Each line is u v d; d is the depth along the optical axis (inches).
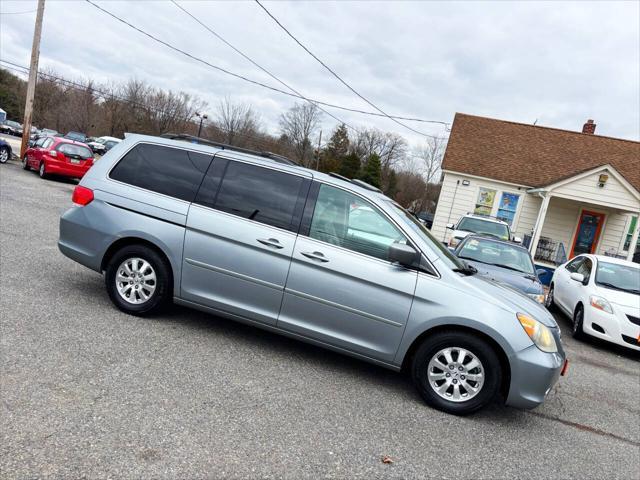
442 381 160.6
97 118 2827.3
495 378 152.9
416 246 165.5
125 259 187.6
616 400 206.7
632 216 748.0
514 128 856.3
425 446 133.3
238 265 173.9
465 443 139.4
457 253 342.6
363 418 142.6
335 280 165.6
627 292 314.5
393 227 168.2
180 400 132.2
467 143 827.4
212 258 176.6
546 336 155.4
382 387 168.9
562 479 129.5
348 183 177.6
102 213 188.7
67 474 95.1
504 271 308.0
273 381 155.5
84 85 2815.0
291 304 170.4
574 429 165.6
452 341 156.3
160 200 184.4
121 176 192.2
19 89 3248.0
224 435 119.3
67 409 118.0
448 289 159.2
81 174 649.0
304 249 168.2
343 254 166.4
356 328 165.3
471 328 156.0
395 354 162.4
